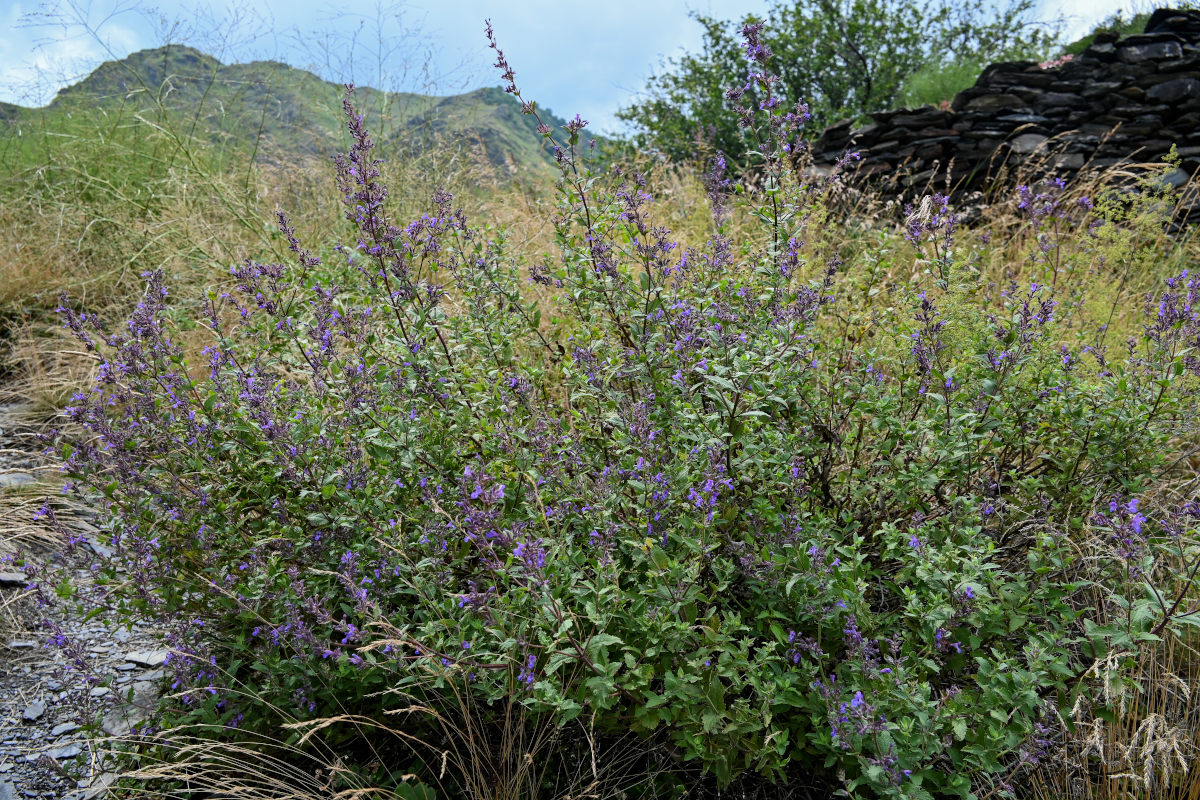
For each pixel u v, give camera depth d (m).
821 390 3.24
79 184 7.41
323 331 2.98
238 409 2.92
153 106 7.81
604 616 2.21
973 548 2.45
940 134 8.38
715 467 2.42
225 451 2.92
